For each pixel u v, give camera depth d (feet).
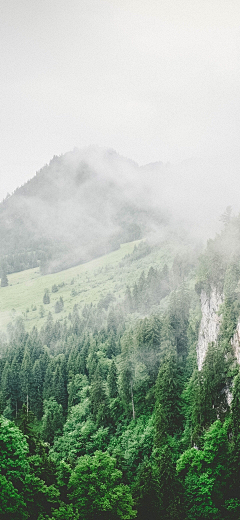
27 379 322.75
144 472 138.92
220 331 232.94
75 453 224.12
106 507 116.67
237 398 162.09
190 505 137.39
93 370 320.50
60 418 264.52
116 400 256.32
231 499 134.21
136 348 273.33
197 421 187.42
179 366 264.93
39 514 110.93
